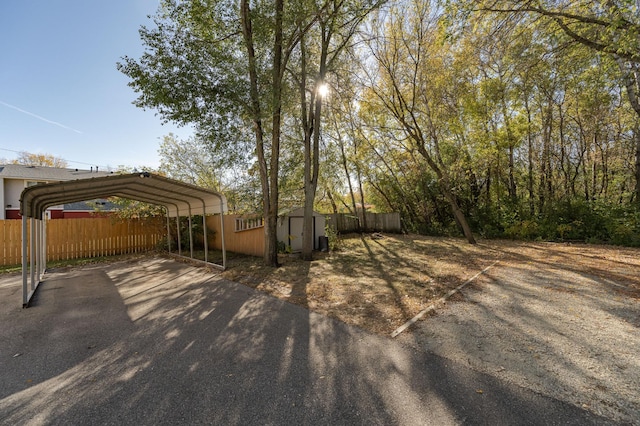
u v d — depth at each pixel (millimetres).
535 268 6699
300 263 8320
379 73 11562
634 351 2836
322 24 7414
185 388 2387
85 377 2586
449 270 6855
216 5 6961
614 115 12180
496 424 1875
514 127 12852
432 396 2195
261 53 7469
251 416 2020
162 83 6086
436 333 3373
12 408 2150
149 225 11891
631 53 5672
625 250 9031
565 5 5969
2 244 8906
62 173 17531
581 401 2092
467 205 16000
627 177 13758
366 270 7172
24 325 3900
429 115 11867
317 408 2096
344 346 3113
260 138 7875
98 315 4285
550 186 13609
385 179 17453
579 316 3773
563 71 7816
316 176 8898
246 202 10539
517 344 3043
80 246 10336
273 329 3648
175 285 6129
